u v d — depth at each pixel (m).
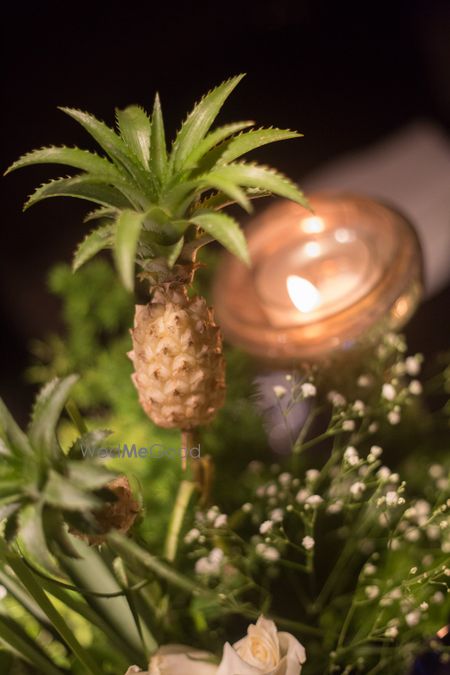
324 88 1.03
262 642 0.46
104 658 0.54
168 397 0.50
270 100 1.03
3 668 0.51
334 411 0.62
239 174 0.45
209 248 0.78
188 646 0.50
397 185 0.89
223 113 1.04
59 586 0.49
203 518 0.54
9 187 1.00
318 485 0.60
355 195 0.72
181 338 0.49
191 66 1.06
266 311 0.66
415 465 0.63
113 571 0.50
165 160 0.48
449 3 0.99
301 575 0.59
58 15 1.06
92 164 0.47
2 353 0.90
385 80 1.02
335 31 1.06
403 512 0.57
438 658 0.50
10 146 1.03
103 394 0.68
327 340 0.62
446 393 0.72
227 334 0.66
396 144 0.96
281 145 1.00
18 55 1.06
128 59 1.07
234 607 0.53
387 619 0.55
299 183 0.96
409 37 1.04
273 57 1.06
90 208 0.97
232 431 0.65
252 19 1.08
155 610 0.51
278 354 0.63
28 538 0.43
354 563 0.59
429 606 0.54
